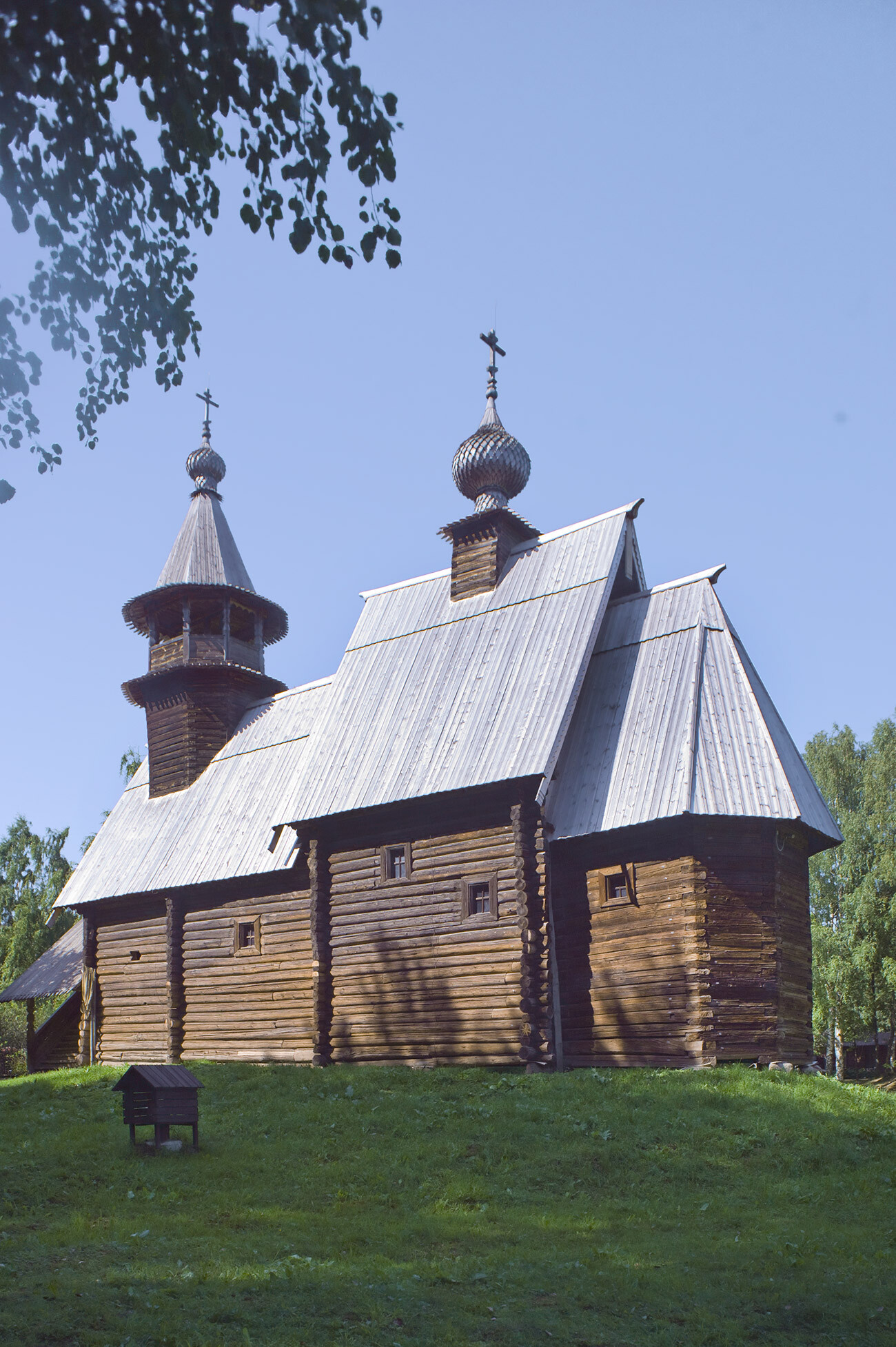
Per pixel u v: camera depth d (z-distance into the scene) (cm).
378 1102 1981
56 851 6200
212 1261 1078
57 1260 1082
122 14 920
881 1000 4422
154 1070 1662
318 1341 873
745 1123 1727
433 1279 1048
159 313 1117
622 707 2459
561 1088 1975
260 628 3644
